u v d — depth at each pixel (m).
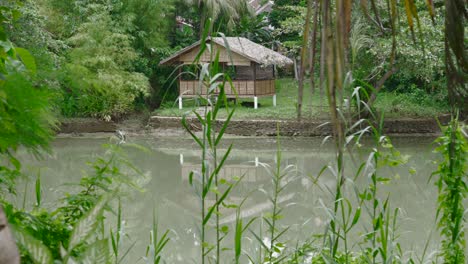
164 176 12.09
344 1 0.77
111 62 17.59
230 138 17.89
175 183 11.30
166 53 22.03
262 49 20.83
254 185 10.95
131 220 7.77
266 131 17.98
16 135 1.24
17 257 0.56
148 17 21.48
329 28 0.78
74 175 10.83
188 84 19.98
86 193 2.05
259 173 12.40
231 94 20.12
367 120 2.49
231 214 8.12
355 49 1.57
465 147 2.61
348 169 8.97
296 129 17.58
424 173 10.68
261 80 20.19
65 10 19.19
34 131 1.25
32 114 1.23
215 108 2.25
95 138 17.77
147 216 8.10
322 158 13.94
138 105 20.72
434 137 16.95
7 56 1.28
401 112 17.91
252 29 24.52
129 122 19.25
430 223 6.65
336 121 0.77
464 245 2.78
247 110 19.66
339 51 0.77
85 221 0.68
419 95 18.67
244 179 11.74
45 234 1.51
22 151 1.34
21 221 1.47
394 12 0.89
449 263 2.74
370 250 2.81
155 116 19.16
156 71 22.28
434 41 13.00
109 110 18.36
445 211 2.72
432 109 18.09
